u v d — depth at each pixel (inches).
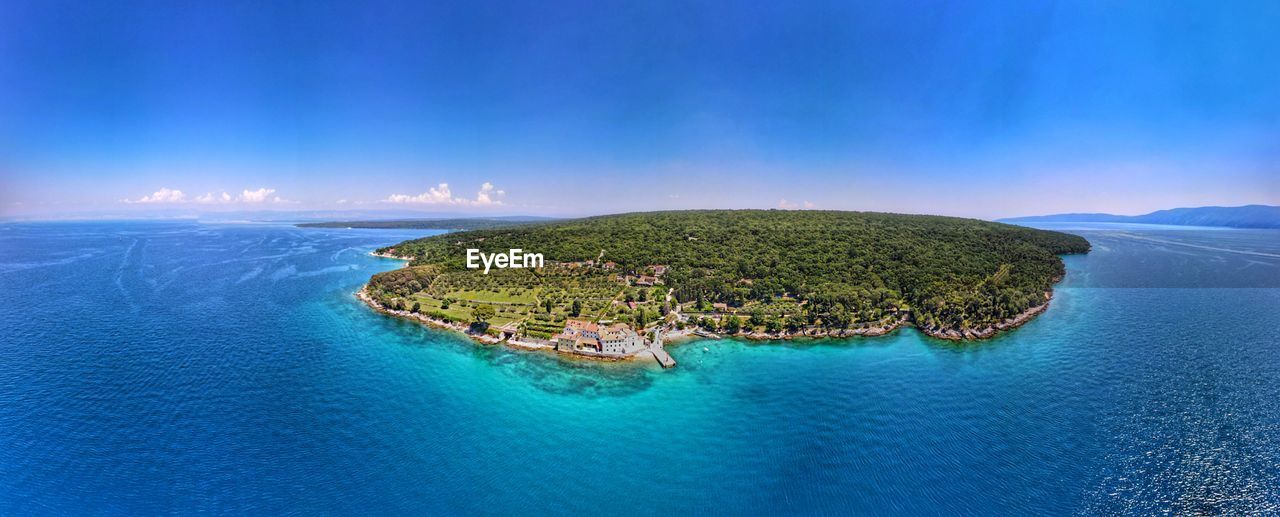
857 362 5787.4
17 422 4313.5
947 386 5142.7
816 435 4252.0
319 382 5206.7
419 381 5255.9
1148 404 4712.1
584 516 3366.1
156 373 5388.8
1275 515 3297.2
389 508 3422.7
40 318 7480.3
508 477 3737.7
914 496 3543.3
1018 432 4266.7
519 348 6220.5
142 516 3312.0
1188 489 3545.8
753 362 5797.2
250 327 7150.6
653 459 3946.9
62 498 3444.9
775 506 3452.3
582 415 4584.2
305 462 3865.7
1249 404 4692.4
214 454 3934.5
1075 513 3341.5
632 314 7288.4
